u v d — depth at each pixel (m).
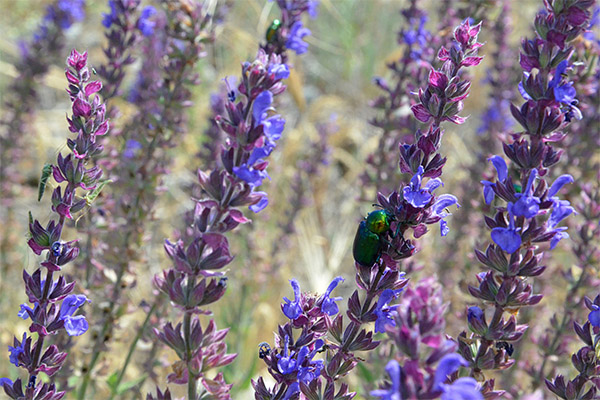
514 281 3.10
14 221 7.48
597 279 5.10
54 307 3.12
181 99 5.61
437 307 2.12
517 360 5.74
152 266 7.20
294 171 8.44
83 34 10.51
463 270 6.04
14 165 7.61
